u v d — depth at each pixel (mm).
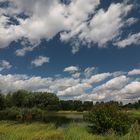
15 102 101750
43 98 119938
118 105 24219
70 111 124500
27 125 23734
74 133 17938
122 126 21172
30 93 114062
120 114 21891
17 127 21672
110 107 22578
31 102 111812
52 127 24219
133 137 16578
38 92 120188
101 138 17469
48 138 17531
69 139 16734
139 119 27094
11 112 50406
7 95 98875
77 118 57594
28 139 16125
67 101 128250
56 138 17531
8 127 21531
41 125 24703
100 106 22906
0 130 19109
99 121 21719
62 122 41500
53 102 122750
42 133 19078
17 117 47094
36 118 49375
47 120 45438
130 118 22953
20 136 16625
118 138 17344
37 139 16750
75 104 127625
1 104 76625
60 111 122625
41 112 53500
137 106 62719
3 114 50969
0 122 30531
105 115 21719
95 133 21156
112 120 21312
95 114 22141
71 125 22219
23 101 105625
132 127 17953
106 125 21500
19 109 52438
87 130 21656
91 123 23125
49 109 118688
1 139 15344
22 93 106375
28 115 47000
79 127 21875
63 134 18703
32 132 19359
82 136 17062
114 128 21250
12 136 16016
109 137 17562
